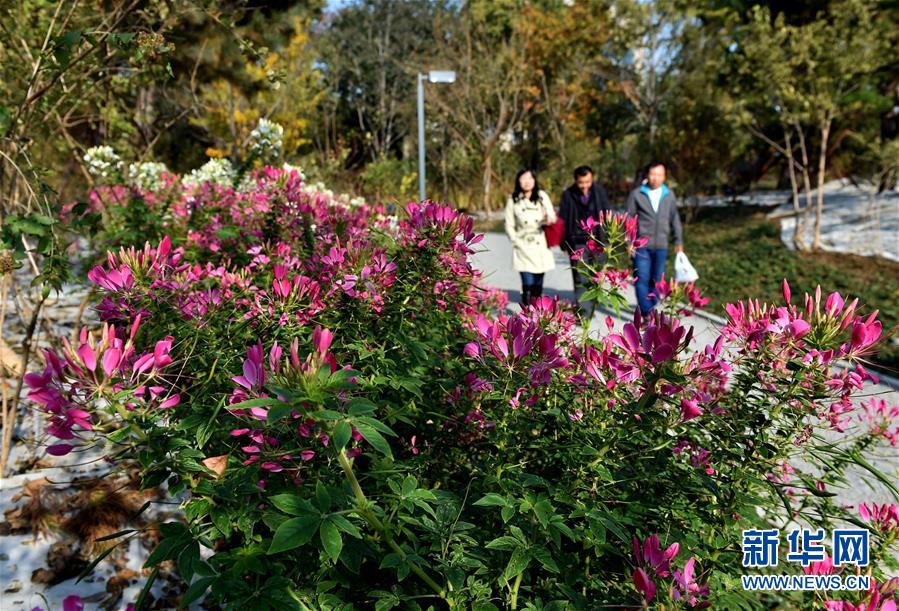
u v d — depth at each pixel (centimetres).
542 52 2441
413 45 3397
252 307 239
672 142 1764
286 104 2189
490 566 174
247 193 573
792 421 185
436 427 243
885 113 1638
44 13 376
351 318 238
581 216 625
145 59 328
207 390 208
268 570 156
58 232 302
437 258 249
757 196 2305
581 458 179
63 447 144
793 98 1062
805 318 187
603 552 170
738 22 1747
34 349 430
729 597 171
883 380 459
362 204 834
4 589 229
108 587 234
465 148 2570
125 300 215
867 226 1307
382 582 193
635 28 2127
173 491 155
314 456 172
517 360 180
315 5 2306
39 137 405
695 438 198
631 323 168
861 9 1023
